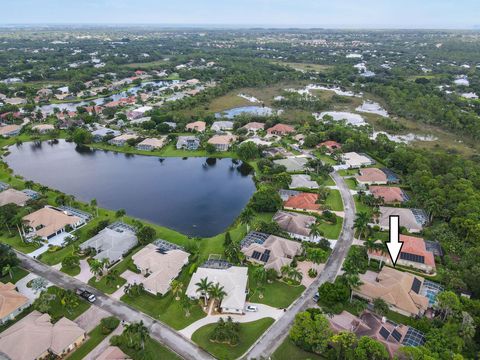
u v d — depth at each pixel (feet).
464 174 542.98
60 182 595.88
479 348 268.21
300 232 421.59
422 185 518.78
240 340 281.95
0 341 265.95
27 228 428.56
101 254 377.30
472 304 290.35
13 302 305.12
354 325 284.00
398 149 645.10
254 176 610.65
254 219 466.70
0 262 352.28
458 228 415.03
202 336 286.25
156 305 319.88
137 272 363.76
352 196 526.16
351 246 405.80
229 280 331.77
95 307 315.78
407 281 332.60
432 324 286.87
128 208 509.35
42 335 270.87
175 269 356.38
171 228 459.32
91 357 265.95
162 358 265.95
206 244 413.18
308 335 267.59
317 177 564.71
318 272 363.15
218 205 522.88
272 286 343.05
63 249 399.44
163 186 586.86
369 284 329.31
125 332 270.26
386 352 246.68
